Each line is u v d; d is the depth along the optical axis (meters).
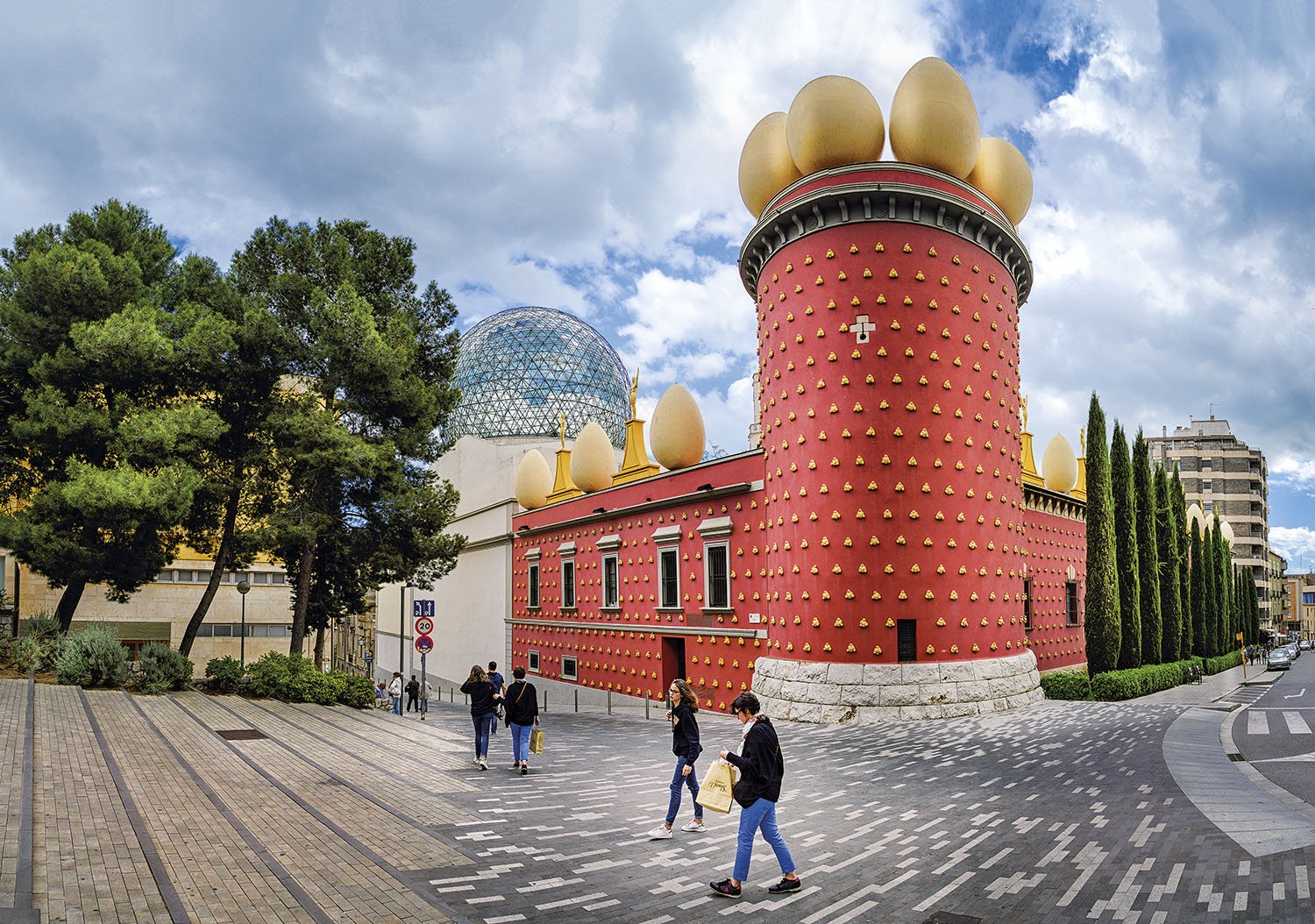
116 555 27.41
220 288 29.39
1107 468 32.38
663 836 10.96
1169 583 42.09
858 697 22.89
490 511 49.88
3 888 7.95
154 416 25.70
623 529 36.09
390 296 32.56
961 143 24.84
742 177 28.33
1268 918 7.64
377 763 16.33
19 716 17.84
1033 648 35.94
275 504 30.52
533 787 14.35
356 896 8.48
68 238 30.38
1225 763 15.84
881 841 10.86
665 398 34.38
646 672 34.16
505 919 7.99
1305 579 152.12
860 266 24.55
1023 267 28.38
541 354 58.41
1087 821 11.52
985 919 8.01
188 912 7.85
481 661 49.94
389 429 32.00
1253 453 114.81
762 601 27.77
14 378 28.30
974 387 25.27
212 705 23.34
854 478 23.86
